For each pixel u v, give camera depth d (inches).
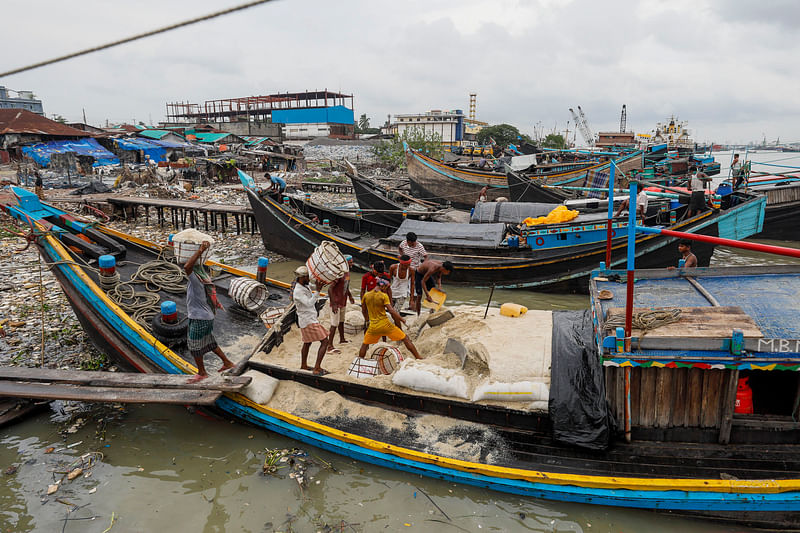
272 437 276.4
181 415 298.5
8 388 274.7
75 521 216.2
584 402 225.5
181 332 317.7
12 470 249.1
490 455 229.1
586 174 1046.4
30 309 462.9
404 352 310.0
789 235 810.2
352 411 263.9
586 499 213.0
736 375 202.1
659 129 3253.0
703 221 503.5
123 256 438.9
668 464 210.4
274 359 309.3
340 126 3870.6
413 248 408.8
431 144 2156.7
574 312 305.3
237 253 761.0
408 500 227.8
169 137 2358.5
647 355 199.2
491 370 257.8
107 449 267.4
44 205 441.1
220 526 214.2
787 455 206.5
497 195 1134.4
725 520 203.9
